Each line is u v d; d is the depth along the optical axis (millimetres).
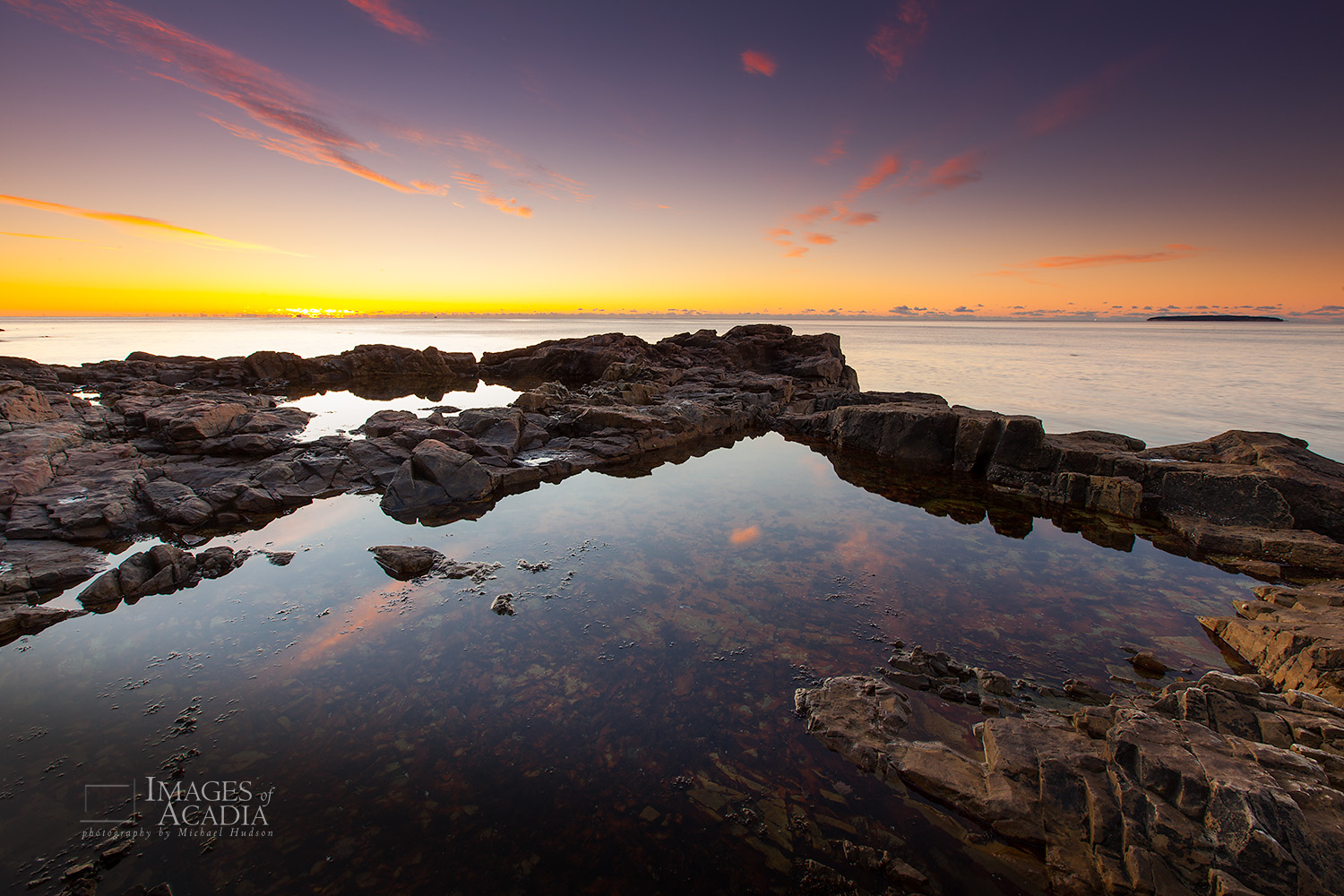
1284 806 5012
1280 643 8578
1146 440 27172
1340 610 9594
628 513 16375
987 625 10320
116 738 7309
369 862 5648
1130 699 7992
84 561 12469
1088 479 17328
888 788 6605
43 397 21766
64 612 10328
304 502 16969
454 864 5641
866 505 17203
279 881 5434
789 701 8164
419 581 11984
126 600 11000
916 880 5449
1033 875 5527
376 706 7996
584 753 7137
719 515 16219
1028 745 6801
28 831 5914
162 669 8820
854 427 25188
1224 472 15445
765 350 47531
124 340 94938
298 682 8531
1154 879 5094
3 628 9664
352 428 26234
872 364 64688
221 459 19641
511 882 5461
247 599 11086
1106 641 9844
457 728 7578
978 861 5684
